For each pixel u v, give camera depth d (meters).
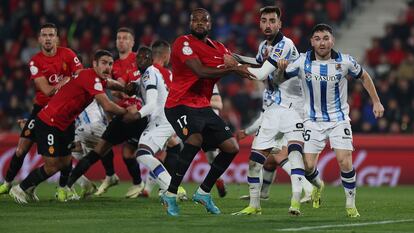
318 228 21.45
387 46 54.81
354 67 24.48
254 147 25.36
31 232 20.91
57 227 21.77
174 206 24.67
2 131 52.28
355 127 48.62
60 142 28.50
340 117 24.66
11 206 27.59
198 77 24.22
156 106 28.72
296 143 25.19
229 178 43.56
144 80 29.12
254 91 51.88
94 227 21.69
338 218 24.08
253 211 25.08
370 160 43.53
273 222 22.72
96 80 27.69
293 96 25.66
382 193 36.69
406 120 47.50
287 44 25.14
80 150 32.75
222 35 57.47
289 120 25.39
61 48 30.44
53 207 27.34
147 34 57.06
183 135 24.33
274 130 25.42
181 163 24.34
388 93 49.09
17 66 57.25
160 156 34.25
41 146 28.50
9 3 61.19
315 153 24.84
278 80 25.42
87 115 31.84
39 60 30.09
